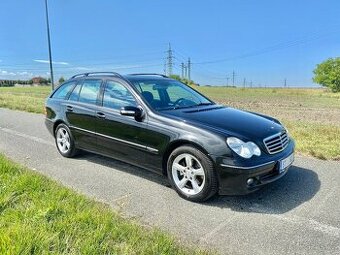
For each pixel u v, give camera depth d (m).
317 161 6.18
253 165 4.10
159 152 4.77
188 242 3.49
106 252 3.12
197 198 4.41
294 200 4.48
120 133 5.27
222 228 3.78
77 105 6.15
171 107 5.17
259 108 24.34
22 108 14.98
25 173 5.12
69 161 6.38
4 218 3.66
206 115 4.85
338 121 14.21
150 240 3.36
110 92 5.64
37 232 3.29
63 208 3.90
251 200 4.50
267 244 3.45
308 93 67.75
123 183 5.18
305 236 3.59
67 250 3.10
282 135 4.78
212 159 4.20
